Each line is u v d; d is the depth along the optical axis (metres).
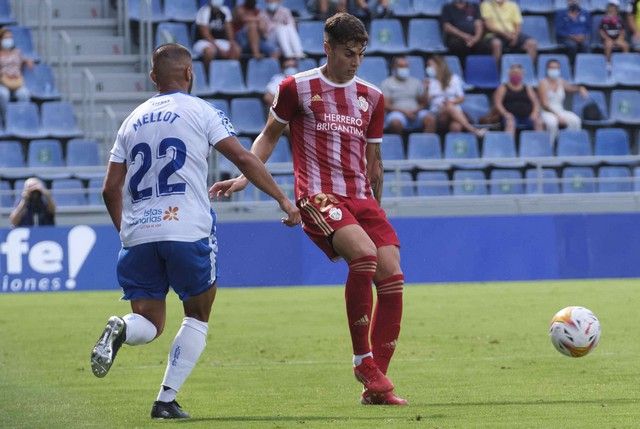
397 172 51.28
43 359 25.69
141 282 16.97
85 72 55.75
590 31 63.16
